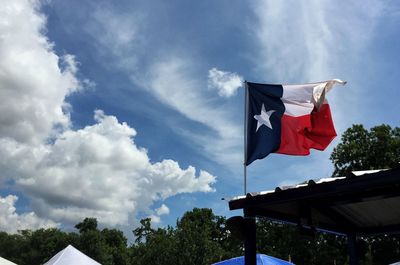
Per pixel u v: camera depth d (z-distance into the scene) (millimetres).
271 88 7754
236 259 11781
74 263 12984
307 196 5258
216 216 61562
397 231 7379
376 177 4746
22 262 80812
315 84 7488
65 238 77500
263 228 36125
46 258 78875
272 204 5715
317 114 7453
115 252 77000
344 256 28938
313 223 6641
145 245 56938
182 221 44469
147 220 63031
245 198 5820
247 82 7992
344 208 6930
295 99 7551
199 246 40594
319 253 29906
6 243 87188
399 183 4629
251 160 7559
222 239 59500
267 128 7625
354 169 28859
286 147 7523
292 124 7562
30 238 85625
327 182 5121
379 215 7137
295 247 31156
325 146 7418
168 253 40938
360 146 29344
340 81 7266
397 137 29406
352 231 7781
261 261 11414
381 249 26922
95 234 75062
